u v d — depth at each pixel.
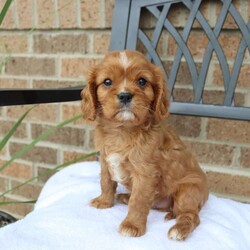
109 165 0.99
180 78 1.37
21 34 1.67
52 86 1.65
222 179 1.38
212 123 1.35
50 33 1.60
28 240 0.77
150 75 0.95
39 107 1.70
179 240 0.81
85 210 0.95
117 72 0.93
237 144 1.33
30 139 1.77
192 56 1.27
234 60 1.22
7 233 0.81
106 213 0.94
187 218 0.90
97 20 1.46
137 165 0.94
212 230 0.87
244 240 0.89
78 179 1.21
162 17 1.21
